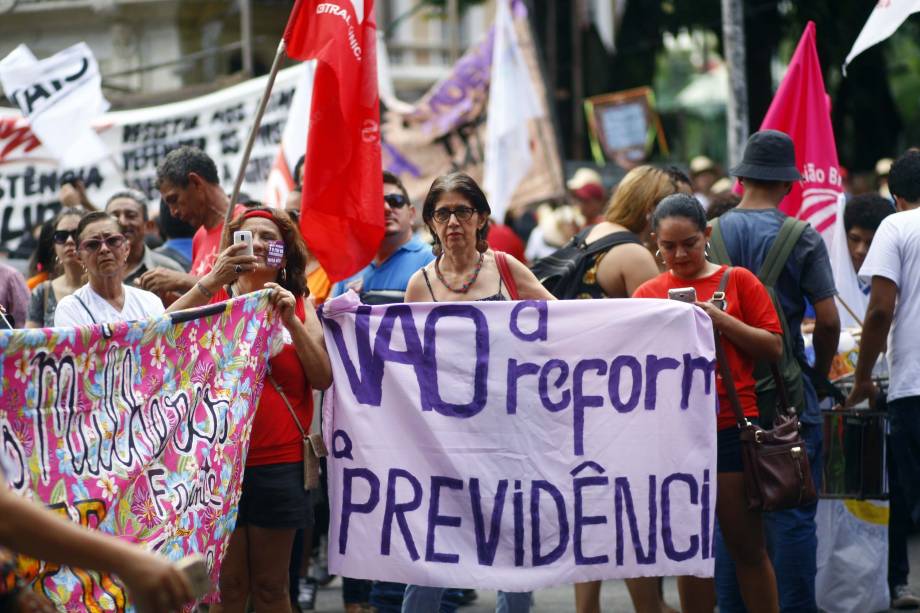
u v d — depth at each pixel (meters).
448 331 9.59
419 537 9.49
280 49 10.76
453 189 9.91
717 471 9.88
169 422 8.24
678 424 9.59
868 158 39.44
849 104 38.84
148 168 18.72
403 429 9.56
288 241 9.70
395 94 58.97
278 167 15.77
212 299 9.86
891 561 13.13
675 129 64.69
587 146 45.47
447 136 23.56
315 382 9.43
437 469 9.52
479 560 9.48
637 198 11.73
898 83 50.28
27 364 7.26
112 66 42.44
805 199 13.91
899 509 12.99
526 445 9.55
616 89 45.38
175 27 42.88
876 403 12.18
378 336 9.62
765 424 10.13
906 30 40.00
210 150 18.52
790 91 13.91
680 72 65.69
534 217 31.73
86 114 16.23
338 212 10.76
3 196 18.89
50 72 16.28
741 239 10.88
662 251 10.05
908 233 11.09
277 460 9.34
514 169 21.64
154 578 4.73
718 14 40.78
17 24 42.25
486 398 9.55
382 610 11.08
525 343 9.57
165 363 8.24
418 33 59.56
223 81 27.88
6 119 18.80
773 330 9.82
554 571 9.50
